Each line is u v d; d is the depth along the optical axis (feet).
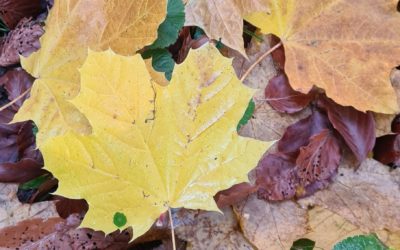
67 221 1.19
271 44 1.31
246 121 1.23
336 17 1.26
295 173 1.23
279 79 1.28
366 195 1.24
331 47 1.25
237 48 1.24
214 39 1.26
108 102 1.06
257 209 1.22
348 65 1.24
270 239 1.21
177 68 1.05
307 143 1.27
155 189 1.09
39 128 1.18
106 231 1.07
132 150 1.07
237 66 1.30
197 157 1.09
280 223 1.22
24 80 1.29
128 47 1.20
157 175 1.09
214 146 1.09
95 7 1.19
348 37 1.26
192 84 1.06
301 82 1.24
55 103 1.20
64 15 1.20
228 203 1.20
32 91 1.20
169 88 1.06
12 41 1.33
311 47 1.26
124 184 1.08
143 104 1.06
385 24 1.25
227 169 1.09
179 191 1.10
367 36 1.25
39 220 1.19
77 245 1.18
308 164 1.23
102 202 1.07
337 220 1.22
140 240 1.20
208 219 1.22
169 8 1.26
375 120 1.27
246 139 1.09
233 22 1.25
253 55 1.31
